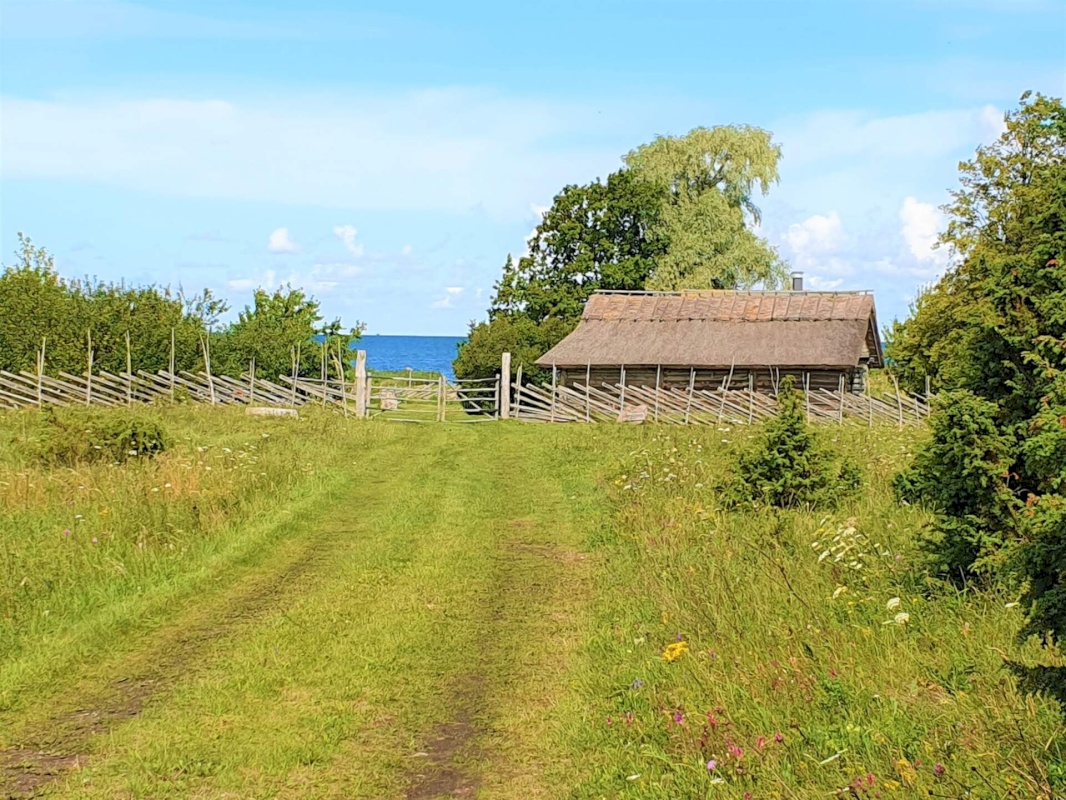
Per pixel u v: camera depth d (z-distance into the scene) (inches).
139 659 363.6
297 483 727.7
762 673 299.4
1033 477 374.0
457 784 263.7
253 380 1331.2
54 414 776.3
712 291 1611.7
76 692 331.0
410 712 313.0
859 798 221.5
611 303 1614.2
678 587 416.5
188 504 588.1
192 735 293.9
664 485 688.4
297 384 1344.7
